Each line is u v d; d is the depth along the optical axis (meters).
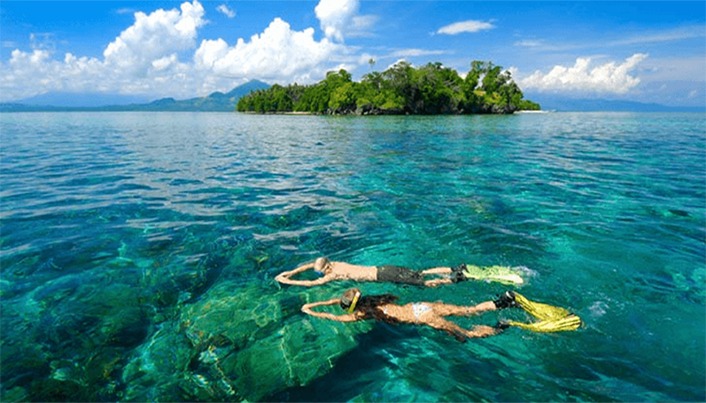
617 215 8.35
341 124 50.03
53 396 3.48
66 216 8.38
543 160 16.22
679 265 5.89
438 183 11.74
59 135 29.03
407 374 3.79
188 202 9.62
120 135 30.09
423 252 6.61
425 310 4.76
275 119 74.31
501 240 7.02
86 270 5.84
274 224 8.00
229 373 3.82
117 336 4.32
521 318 4.66
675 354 3.92
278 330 4.51
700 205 9.05
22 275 5.64
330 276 5.67
